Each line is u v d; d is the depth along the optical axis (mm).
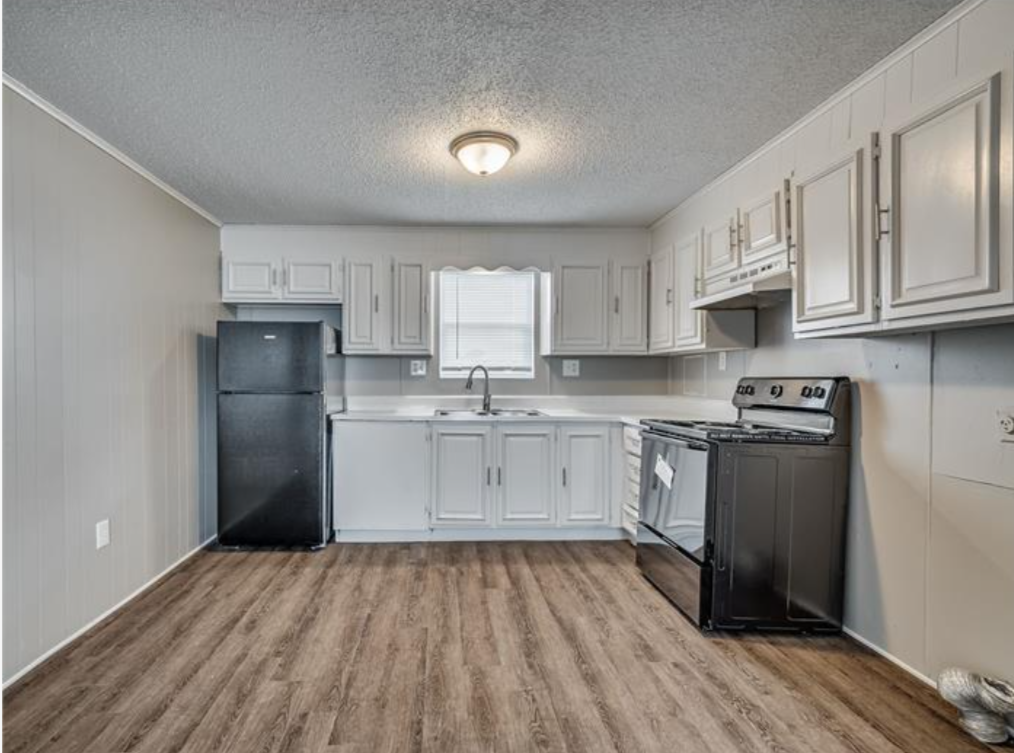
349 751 1784
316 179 3227
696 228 3504
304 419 3605
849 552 2518
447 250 4172
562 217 3969
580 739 1844
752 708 2002
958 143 1718
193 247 3631
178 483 3377
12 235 2184
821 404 2547
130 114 2459
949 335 2055
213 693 2062
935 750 1800
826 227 2244
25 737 1836
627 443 3760
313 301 4109
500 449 3791
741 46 2021
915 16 1857
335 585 3021
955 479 2035
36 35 1923
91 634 2488
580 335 4223
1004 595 1887
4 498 2125
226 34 1937
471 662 2273
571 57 2084
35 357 2279
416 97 2354
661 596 2914
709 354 3873
